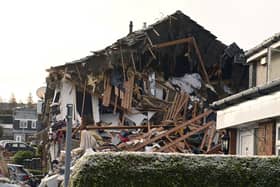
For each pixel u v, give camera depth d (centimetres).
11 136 9375
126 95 3466
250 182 1013
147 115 3466
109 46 3491
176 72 3625
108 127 3241
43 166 3662
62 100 3459
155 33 3606
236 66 3669
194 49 3678
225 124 1662
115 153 1016
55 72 3419
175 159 1016
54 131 3394
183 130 3152
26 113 9456
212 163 1018
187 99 3547
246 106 1518
